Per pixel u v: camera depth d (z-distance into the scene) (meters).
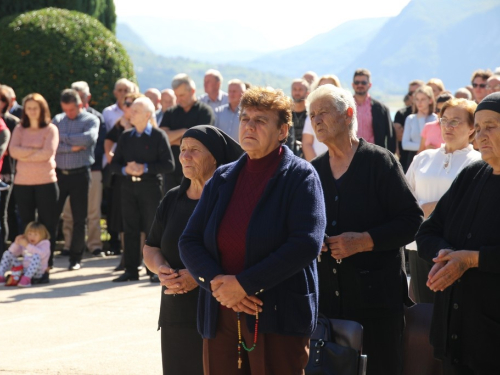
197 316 4.12
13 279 9.62
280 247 3.68
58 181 10.41
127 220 9.68
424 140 9.03
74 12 13.77
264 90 3.88
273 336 3.75
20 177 10.09
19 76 13.16
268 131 3.83
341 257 4.50
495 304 3.97
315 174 3.86
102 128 11.70
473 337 4.02
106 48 13.52
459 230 4.15
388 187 4.63
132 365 6.30
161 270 4.50
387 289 4.66
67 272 10.45
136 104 9.52
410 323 4.77
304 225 3.70
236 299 3.65
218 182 3.98
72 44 13.29
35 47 13.21
